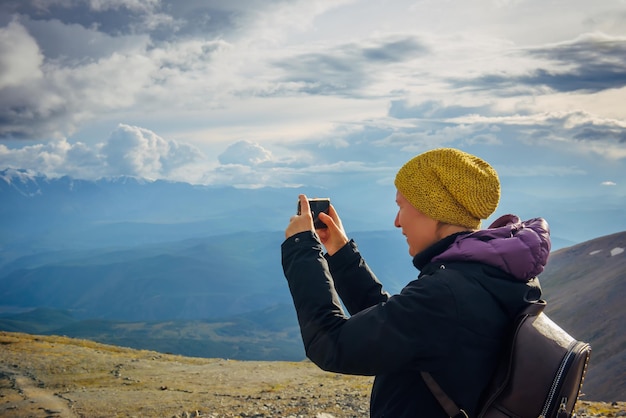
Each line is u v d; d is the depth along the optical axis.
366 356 2.86
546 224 3.22
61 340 56.12
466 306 2.85
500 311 2.92
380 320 2.91
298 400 22.36
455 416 2.86
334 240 3.98
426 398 2.98
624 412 15.51
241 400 24.20
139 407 24.20
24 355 41.69
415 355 2.87
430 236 3.28
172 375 36.25
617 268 190.25
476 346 2.86
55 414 23.48
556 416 2.74
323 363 2.99
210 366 41.34
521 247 2.94
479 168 3.12
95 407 24.59
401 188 3.32
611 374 131.00
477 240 3.05
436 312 2.85
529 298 2.96
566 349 2.79
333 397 22.78
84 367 38.06
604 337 150.12
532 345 2.82
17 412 24.12
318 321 3.02
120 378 34.66
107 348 54.09
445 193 3.12
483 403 2.88
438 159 3.18
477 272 2.94
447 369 2.88
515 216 3.45
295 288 3.16
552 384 2.73
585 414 15.39
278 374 36.47
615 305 162.12
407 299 2.92
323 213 3.92
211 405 23.42
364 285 3.95
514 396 2.81
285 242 3.32
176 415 21.00
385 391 3.19
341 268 3.97
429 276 3.02
